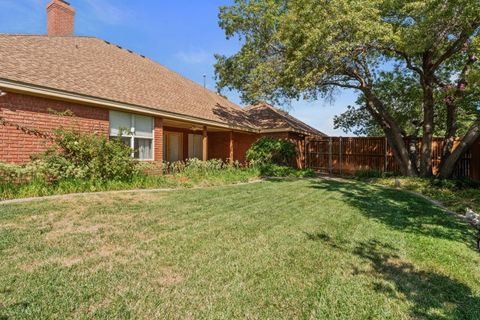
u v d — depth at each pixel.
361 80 13.03
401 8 9.30
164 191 7.74
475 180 10.55
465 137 10.81
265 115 18.48
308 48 9.39
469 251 3.78
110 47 13.45
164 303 2.38
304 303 2.45
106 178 7.61
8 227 4.02
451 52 10.27
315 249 3.69
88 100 8.02
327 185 10.29
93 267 2.97
